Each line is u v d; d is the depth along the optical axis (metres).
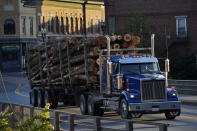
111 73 28.92
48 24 109.56
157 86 27.06
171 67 74.69
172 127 24.83
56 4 110.69
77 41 32.31
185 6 87.38
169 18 88.69
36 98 41.03
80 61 32.28
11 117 24.52
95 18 120.31
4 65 110.12
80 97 32.69
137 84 27.03
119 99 27.84
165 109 27.08
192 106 36.47
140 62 28.70
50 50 37.25
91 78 31.17
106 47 30.94
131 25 79.94
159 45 80.19
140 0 91.12
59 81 36.59
